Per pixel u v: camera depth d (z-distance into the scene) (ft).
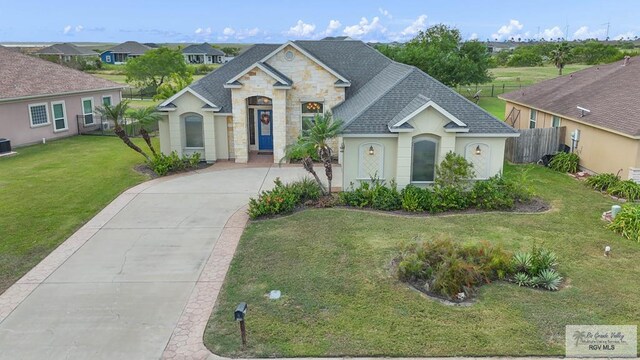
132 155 85.15
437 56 156.87
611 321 31.24
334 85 79.05
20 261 41.93
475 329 30.42
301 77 78.89
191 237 47.42
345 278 37.45
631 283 36.52
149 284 37.68
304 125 80.84
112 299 35.40
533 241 44.50
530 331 30.14
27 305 34.63
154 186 65.51
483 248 38.34
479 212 54.03
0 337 30.63
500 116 129.90
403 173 58.65
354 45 90.17
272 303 33.96
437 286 34.63
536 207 55.67
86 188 64.18
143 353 28.86
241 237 47.14
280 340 29.60
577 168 72.95
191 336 30.42
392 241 44.91
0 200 58.85
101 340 30.25
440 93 62.34
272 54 77.82
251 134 86.22
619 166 64.03
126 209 55.93
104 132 109.40
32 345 29.78
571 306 33.06
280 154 78.54
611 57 228.84
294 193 57.06
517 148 77.71
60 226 50.26
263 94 76.38
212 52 387.96
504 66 305.73
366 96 71.72
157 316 32.96
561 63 192.13
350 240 45.32
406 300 33.99
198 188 64.64
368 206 56.08
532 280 35.88
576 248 43.37
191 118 78.33
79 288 37.11
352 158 59.26
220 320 32.14
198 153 77.05
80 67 268.21
